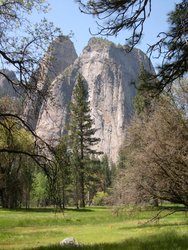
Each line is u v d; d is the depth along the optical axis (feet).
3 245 66.39
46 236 82.28
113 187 84.74
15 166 152.76
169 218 110.63
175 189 71.87
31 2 42.19
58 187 52.95
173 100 72.13
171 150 70.33
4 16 43.19
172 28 31.14
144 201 78.38
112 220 119.34
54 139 49.62
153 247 45.37
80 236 78.79
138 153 75.25
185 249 43.47
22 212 149.79
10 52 44.55
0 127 50.47
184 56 30.94
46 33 44.83
